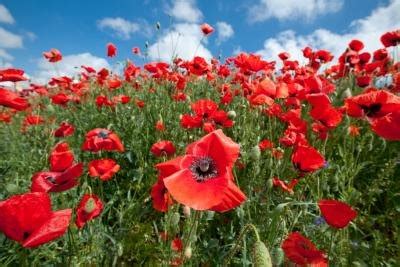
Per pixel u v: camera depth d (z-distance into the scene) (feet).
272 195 2.03
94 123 3.81
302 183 2.18
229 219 2.08
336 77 3.90
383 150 2.44
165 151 2.09
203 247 1.81
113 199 2.06
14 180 2.15
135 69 4.59
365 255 1.68
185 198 0.90
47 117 4.00
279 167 2.18
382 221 2.03
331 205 1.25
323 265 1.19
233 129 3.07
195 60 3.68
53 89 5.61
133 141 2.93
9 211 0.87
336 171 2.21
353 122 2.38
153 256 1.87
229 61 4.97
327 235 1.72
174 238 1.54
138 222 2.08
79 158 2.88
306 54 4.02
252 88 2.88
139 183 2.38
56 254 1.61
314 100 1.86
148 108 3.71
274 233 1.41
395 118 1.49
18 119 4.60
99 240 1.75
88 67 4.91
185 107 3.60
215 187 0.92
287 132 2.12
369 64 3.37
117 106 3.89
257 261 0.90
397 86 2.88
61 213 0.94
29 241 0.87
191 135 2.78
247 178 2.19
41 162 2.56
